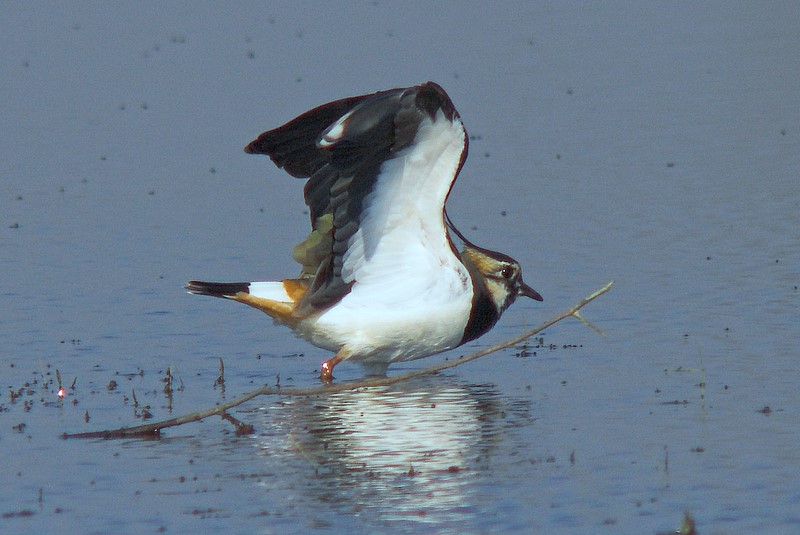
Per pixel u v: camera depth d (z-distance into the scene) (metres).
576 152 22.53
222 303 16.41
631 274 16.56
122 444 11.38
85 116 25.61
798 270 16.36
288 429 11.73
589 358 13.73
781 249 17.23
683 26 31.38
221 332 15.31
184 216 20.08
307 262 13.84
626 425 11.43
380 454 10.91
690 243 17.72
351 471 10.50
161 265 17.77
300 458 10.87
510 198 20.16
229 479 10.38
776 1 33.59
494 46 29.36
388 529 9.27
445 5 33.41
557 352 14.06
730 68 27.59
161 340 14.94
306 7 33.28
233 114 25.17
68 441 11.47
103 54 29.62
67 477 10.52
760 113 24.39
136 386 13.23
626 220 18.89
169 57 29.05
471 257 14.64
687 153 22.17
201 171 22.42
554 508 9.57
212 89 26.59
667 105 25.19
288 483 10.25
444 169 13.04
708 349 13.69
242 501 9.88
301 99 25.31
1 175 22.31
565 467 10.41
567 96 25.84
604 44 29.73
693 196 19.89
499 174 21.47
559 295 15.95
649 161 21.86
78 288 16.84
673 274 16.45
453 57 28.30
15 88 27.59
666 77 27.02
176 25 31.84
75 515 9.68
